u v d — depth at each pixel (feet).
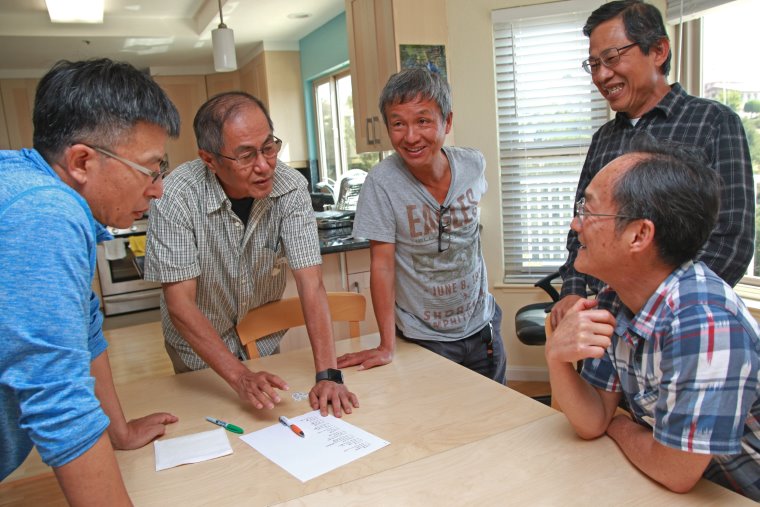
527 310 9.23
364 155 16.72
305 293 4.95
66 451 2.46
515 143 10.66
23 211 2.37
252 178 4.45
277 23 16.16
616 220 2.92
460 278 5.75
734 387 2.68
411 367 4.95
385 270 5.42
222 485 3.27
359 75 11.28
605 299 3.86
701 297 2.87
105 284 17.88
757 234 8.07
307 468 3.39
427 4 10.14
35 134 2.72
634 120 5.33
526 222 10.86
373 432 3.78
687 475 2.84
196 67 21.34
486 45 10.37
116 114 2.68
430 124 4.92
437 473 3.24
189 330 4.66
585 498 2.93
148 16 15.80
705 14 8.20
